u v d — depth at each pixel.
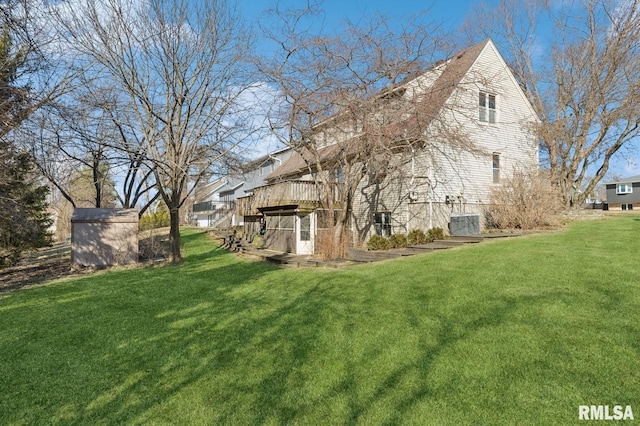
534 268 6.99
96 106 11.86
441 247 10.77
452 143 11.16
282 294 7.42
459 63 14.58
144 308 7.00
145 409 3.42
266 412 3.27
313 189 14.42
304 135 10.57
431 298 5.93
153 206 43.34
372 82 10.01
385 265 9.01
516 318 4.79
